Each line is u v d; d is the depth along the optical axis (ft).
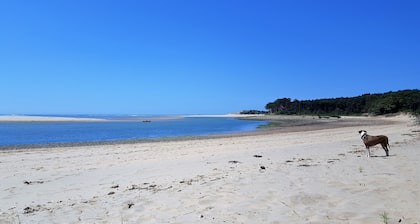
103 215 18.48
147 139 90.89
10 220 18.49
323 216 15.98
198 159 43.47
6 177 33.76
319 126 151.53
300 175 25.85
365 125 151.53
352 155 38.14
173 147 63.98
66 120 263.29
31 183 30.35
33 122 229.45
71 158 49.21
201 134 117.60
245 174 27.55
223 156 45.62
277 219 16.02
